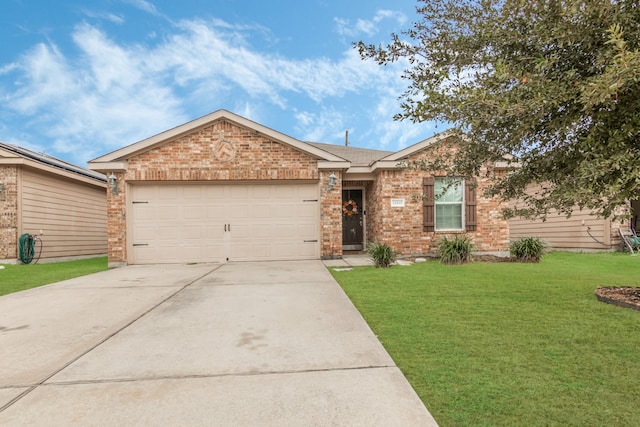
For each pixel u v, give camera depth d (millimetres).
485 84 3301
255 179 9508
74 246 13008
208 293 5277
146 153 9320
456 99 3199
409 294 4930
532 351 2850
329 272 7242
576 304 4234
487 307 4180
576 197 2818
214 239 9570
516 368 2553
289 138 9500
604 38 2965
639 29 2871
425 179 9898
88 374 2594
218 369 2645
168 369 2658
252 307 4406
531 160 4031
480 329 3396
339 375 2514
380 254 7848
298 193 9797
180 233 9500
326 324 3678
